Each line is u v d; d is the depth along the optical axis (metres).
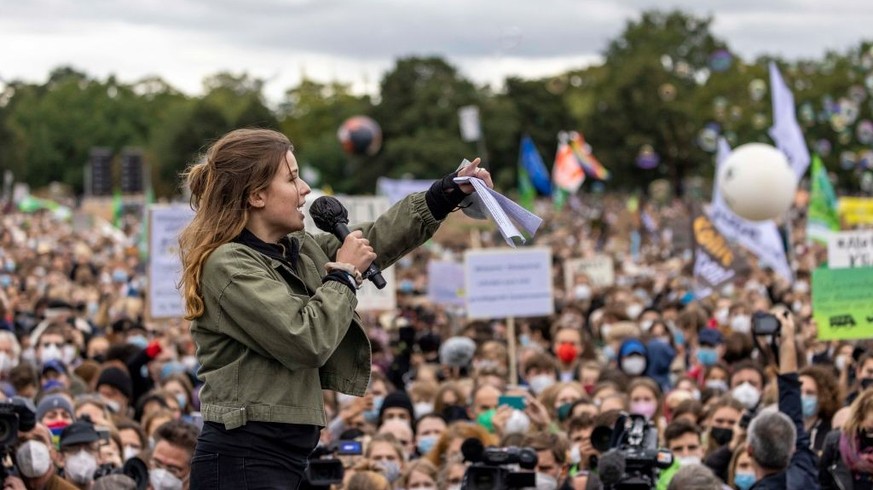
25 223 49.00
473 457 5.83
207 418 3.79
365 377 3.95
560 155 39.31
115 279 24.69
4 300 12.62
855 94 41.69
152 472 6.78
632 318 17.08
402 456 8.13
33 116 124.94
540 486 7.29
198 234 3.81
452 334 17.34
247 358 3.77
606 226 47.78
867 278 10.92
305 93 128.25
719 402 8.77
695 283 17.53
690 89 94.25
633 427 6.23
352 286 3.81
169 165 103.19
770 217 13.02
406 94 99.00
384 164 96.81
